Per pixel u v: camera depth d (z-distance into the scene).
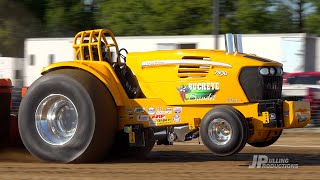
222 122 16.08
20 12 83.00
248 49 50.34
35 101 17.53
